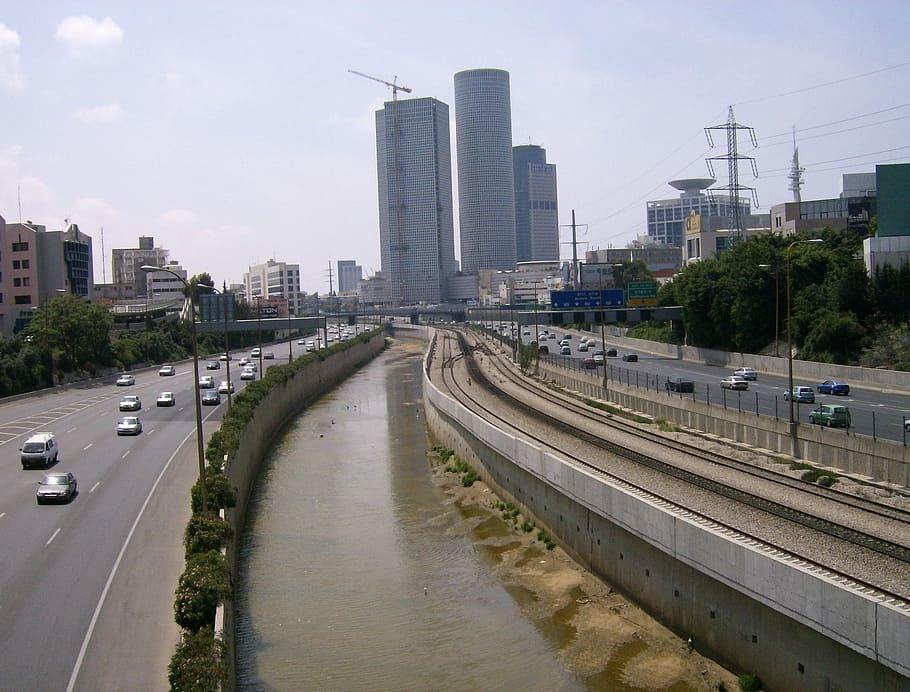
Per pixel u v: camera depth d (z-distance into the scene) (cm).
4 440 7781
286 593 4641
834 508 4003
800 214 19100
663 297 14862
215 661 2702
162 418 9200
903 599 2658
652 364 12912
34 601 3569
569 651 3659
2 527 4716
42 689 2772
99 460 6750
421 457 8500
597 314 13638
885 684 2484
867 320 10362
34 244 16988
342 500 6769
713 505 4075
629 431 6938
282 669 3684
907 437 5572
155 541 4409
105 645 3117
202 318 14725
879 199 10725
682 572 3584
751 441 6059
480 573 4812
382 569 4991
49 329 13112
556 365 12288
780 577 2844
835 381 8850
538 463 5247
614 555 4231
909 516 3819
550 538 5153
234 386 12388
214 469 5219
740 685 3109
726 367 12119
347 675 3600
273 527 6009
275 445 9550
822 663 2745
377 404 13125
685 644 3534
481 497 6519
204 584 3225
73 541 4434
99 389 12462
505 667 3591
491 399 9944
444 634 3991
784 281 11938
